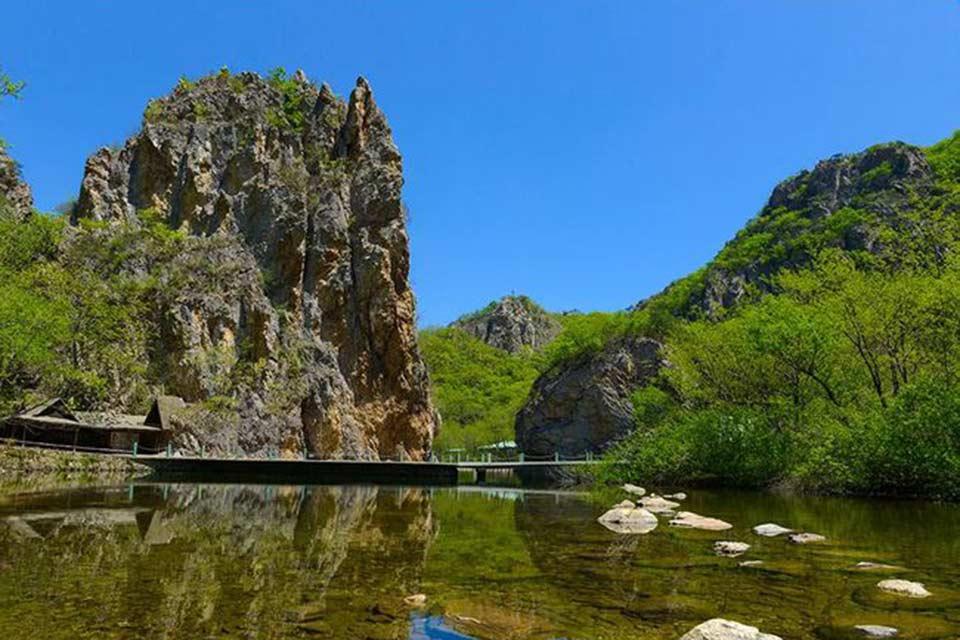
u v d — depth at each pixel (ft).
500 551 43.27
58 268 224.53
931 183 292.40
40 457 128.06
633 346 263.49
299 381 261.24
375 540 48.55
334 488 129.49
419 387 305.32
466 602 28.43
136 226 278.26
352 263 304.50
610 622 25.61
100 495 84.69
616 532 54.08
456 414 415.23
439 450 364.17
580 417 262.06
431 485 152.35
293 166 317.63
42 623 23.79
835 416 110.93
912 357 104.94
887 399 103.50
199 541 45.57
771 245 329.93
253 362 255.91
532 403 286.87
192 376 236.02
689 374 151.53
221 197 296.51
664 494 99.40
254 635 23.07
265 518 63.98
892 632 24.25
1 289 145.28
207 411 223.30
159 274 256.32
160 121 312.71
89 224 260.21
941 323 100.99
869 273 120.47
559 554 42.04
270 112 328.49
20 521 53.78
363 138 334.85
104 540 44.34
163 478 140.77
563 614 26.71
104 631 22.98
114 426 183.93
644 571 36.01
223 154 311.88
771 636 22.93
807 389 119.44
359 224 312.50
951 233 115.96
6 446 130.21
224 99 328.49
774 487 103.40
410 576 34.19
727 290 313.53
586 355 274.16
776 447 106.42
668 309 312.09
